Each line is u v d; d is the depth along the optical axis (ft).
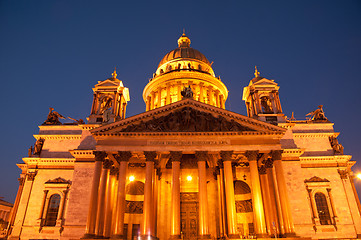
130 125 156.76
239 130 154.71
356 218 180.55
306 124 209.56
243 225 184.75
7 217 371.76
